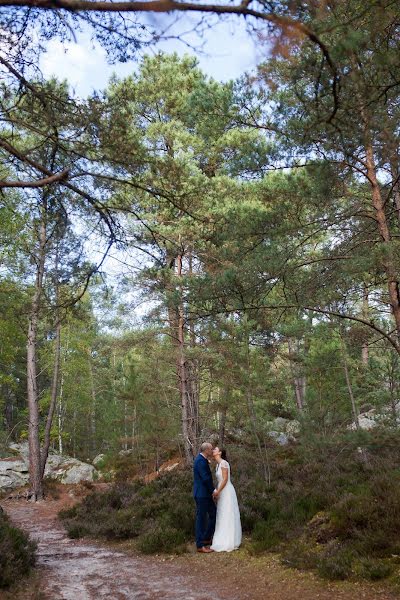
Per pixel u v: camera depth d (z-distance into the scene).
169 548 8.55
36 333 19.69
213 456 9.07
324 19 4.51
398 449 11.36
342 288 9.23
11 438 36.97
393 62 4.86
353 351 14.71
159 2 3.03
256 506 9.62
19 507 17.06
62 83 5.70
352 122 5.37
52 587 6.51
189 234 13.74
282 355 16.81
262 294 9.60
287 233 9.30
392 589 5.57
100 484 20.67
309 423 13.34
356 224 9.45
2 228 15.05
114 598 6.07
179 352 16.78
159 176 6.02
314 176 8.05
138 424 20.44
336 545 7.00
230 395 12.95
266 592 6.07
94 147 5.62
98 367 33.06
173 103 19.11
